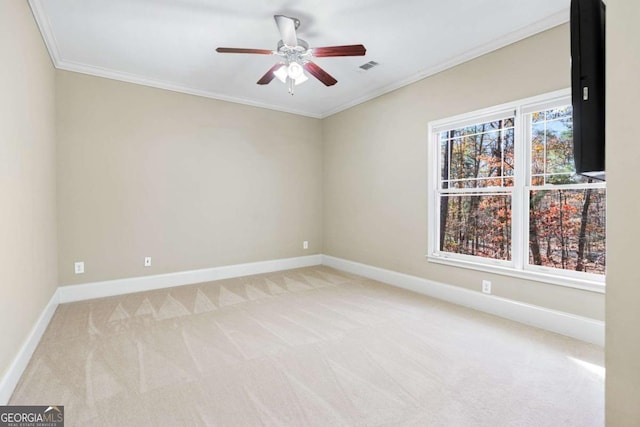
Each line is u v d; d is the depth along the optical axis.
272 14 2.55
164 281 4.05
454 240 3.55
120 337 2.60
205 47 3.08
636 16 0.98
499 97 3.00
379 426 1.59
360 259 4.68
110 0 2.35
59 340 2.53
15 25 2.03
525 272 2.86
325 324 2.87
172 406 1.74
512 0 2.38
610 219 1.04
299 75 2.57
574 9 1.18
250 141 4.70
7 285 1.84
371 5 2.44
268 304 3.41
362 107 4.56
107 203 3.66
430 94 3.64
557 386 1.92
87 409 1.71
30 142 2.37
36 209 2.53
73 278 3.49
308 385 1.94
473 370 2.10
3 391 1.73
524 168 2.90
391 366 2.15
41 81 2.74
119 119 3.71
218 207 4.45
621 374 1.01
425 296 3.67
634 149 0.99
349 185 4.84
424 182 3.73
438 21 2.67
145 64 3.44
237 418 1.64
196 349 2.40
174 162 4.09
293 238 5.16
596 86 1.13
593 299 2.48
